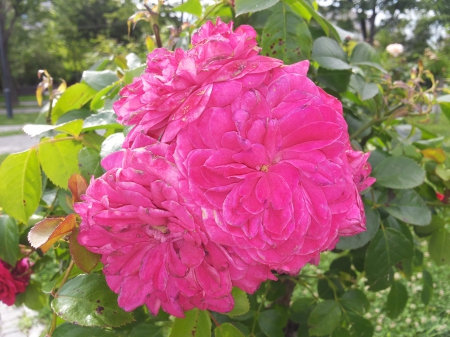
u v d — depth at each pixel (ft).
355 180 0.48
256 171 0.39
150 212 0.36
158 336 0.67
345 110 0.93
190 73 0.39
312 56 0.73
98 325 0.47
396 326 2.03
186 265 0.39
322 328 0.82
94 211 0.39
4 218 0.74
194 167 0.37
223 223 0.37
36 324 2.06
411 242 0.80
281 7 0.67
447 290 2.30
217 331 0.58
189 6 0.83
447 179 0.85
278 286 1.00
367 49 0.83
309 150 0.39
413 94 0.85
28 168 0.64
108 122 0.65
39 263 0.93
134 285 0.44
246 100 0.39
